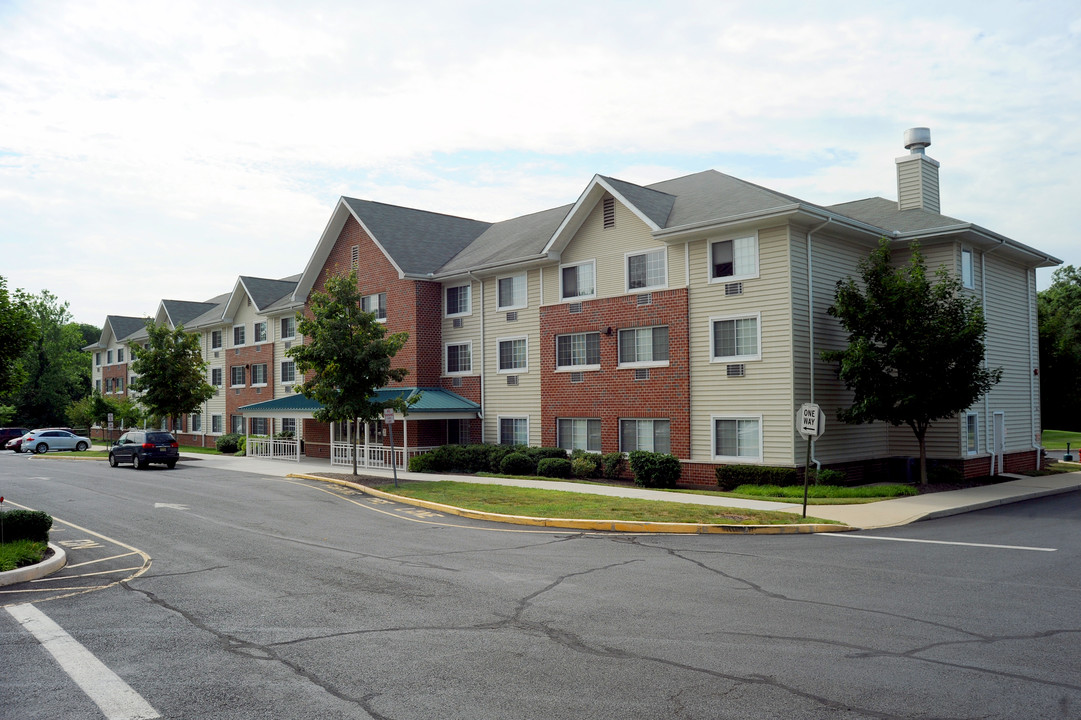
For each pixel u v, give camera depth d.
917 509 18.06
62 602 9.88
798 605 9.49
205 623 8.83
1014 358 29.25
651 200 26.80
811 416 16.72
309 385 26.52
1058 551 13.25
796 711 6.16
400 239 35.34
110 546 14.13
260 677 7.02
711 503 19.14
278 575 11.44
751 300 23.38
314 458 39.44
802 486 21.89
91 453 47.88
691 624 8.66
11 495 23.17
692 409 24.69
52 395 80.12
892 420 22.53
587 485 23.88
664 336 25.81
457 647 7.86
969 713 6.13
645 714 6.11
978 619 8.85
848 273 24.97
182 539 14.86
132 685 6.84
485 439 32.22
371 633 8.38
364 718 6.07
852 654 7.58
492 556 12.90
